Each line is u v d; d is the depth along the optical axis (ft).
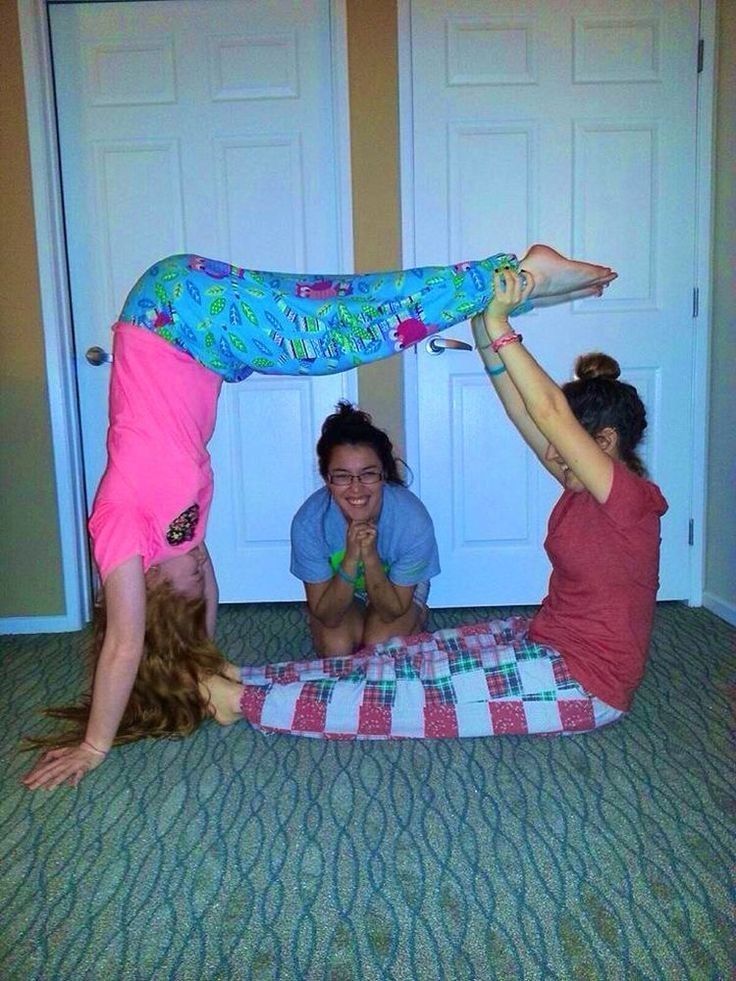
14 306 9.52
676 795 5.70
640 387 9.96
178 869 4.96
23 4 9.12
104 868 4.98
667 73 9.57
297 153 9.79
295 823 5.42
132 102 9.71
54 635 9.73
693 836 5.20
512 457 10.11
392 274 5.78
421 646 6.68
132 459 5.65
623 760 6.19
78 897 4.72
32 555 9.86
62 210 9.72
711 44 9.50
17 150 9.31
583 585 6.21
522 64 9.54
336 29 9.43
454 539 10.24
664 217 9.75
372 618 7.85
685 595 10.28
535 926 4.41
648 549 6.07
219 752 6.40
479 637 6.79
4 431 9.68
